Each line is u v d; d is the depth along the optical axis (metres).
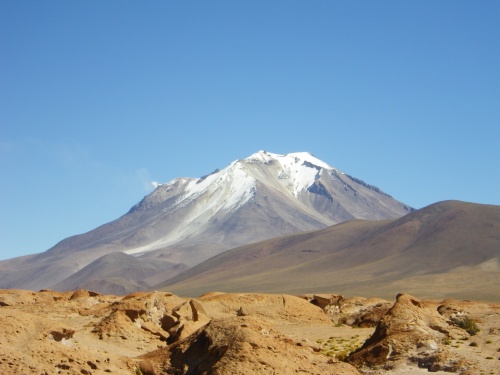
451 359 44.09
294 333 61.62
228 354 36.34
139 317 53.22
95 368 36.91
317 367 36.91
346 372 37.16
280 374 35.44
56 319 57.91
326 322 67.56
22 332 37.44
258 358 35.94
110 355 38.91
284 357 36.72
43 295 72.50
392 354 45.12
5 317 38.09
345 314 71.19
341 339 57.44
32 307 64.25
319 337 59.16
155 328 52.34
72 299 69.38
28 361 35.19
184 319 52.78
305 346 39.69
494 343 49.62
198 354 38.00
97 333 49.16
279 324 65.81
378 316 67.50
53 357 36.38
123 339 48.81
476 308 65.88
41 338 37.56
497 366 43.28
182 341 39.72
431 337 46.34
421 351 45.03
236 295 70.06
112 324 49.88
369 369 44.28
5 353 35.06
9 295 70.38
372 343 47.59
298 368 36.22
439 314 56.00
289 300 69.62
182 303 56.00
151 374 38.16
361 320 67.88
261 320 39.94
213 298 69.56
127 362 38.50
